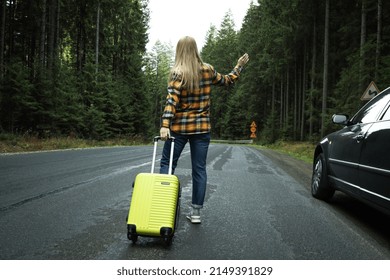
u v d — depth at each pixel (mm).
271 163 12250
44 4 21594
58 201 5039
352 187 4605
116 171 8328
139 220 3264
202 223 4160
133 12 38125
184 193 6027
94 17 31578
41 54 21203
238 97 52844
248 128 57500
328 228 4137
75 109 21875
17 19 25656
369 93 11586
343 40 23797
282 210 4965
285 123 37031
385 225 4457
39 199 5117
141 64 36094
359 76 16359
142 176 3406
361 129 4656
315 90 26828
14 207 4609
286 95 37219
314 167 6270
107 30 35344
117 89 30891
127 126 32062
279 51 32406
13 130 18422
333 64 26156
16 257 3000
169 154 3961
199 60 3863
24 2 25062
